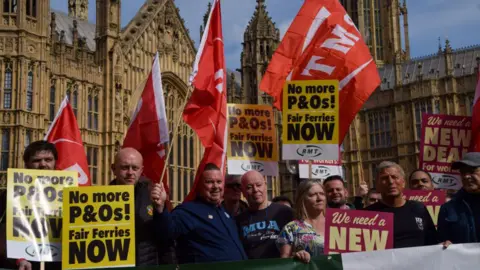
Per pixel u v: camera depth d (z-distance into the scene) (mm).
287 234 11617
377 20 83500
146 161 16422
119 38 53688
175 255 12555
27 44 44844
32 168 11555
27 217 10609
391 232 11180
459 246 11016
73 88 49906
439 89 64250
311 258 10766
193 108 17125
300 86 16625
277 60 19047
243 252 11945
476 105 18094
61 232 10742
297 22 19266
